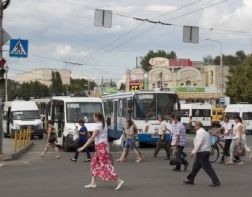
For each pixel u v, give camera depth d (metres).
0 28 24.02
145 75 99.25
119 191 13.37
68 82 154.25
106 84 145.38
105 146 13.73
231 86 83.69
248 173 18.09
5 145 31.39
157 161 22.69
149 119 31.19
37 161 22.61
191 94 96.50
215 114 62.72
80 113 29.48
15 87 135.25
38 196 12.45
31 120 43.19
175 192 13.30
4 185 14.49
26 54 24.77
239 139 21.38
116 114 35.22
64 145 28.83
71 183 14.91
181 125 18.62
